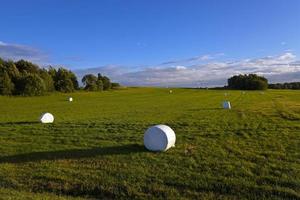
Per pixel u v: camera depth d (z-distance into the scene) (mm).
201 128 26703
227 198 12906
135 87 174625
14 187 14234
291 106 50875
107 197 13453
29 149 19891
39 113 45469
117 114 41875
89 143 21203
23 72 114688
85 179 14719
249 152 18297
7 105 62781
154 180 14438
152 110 47469
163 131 18406
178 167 15859
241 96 89938
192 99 78062
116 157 17656
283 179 14227
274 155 17703
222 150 18766
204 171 15312
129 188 13797
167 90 142000
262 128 26406
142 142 21156
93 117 38094
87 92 125062
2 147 20406
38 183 14516
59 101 75438
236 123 29906
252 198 12867
